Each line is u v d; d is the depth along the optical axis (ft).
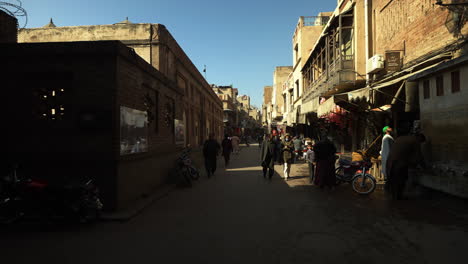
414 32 29.12
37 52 18.61
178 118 35.91
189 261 11.28
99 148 18.57
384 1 35.68
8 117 19.02
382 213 17.84
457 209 18.20
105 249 12.63
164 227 15.76
